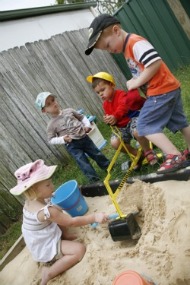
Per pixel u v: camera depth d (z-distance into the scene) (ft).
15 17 20.44
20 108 16.62
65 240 9.00
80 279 8.02
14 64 17.40
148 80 8.63
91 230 9.52
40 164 8.94
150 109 8.93
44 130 17.34
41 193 8.80
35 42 19.39
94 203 11.17
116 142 11.98
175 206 8.32
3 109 15.87
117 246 8.50
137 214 9.09
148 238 7.95
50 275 8.62
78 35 23.35
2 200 13.97
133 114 11.17
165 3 24.76
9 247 12.19
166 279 6.85
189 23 25.22
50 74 19.42
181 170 9.10
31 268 9.66
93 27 8.88
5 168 14.74
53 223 9.04
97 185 11.51
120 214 8.55
